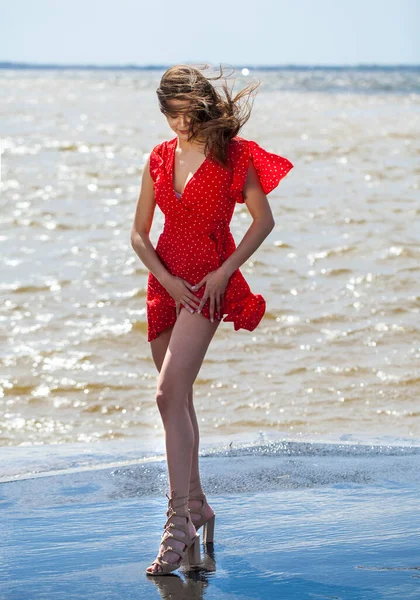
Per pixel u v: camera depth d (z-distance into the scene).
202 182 6.32
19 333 16.91
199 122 6.29
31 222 28.09
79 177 39.56
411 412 13.27
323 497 7.58
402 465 8.51
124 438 12.48
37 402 13.91
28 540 6.68
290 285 20.33
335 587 5.82
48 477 8.28
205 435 12.35
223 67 6.54
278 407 13.50
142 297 19.30
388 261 22.66
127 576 6.05
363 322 17.72
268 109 97.94
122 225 27.83
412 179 38.75
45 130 66.44
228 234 6.61
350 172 41.31
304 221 28.16
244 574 6.06
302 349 16.25
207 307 6.37
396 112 92.50
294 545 6.54
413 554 6.34
